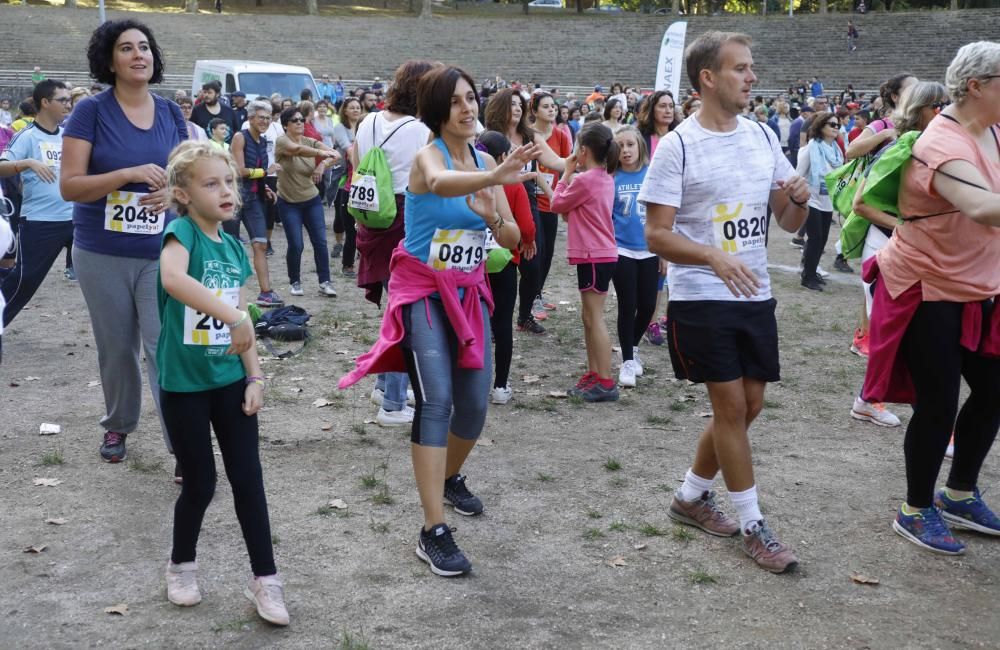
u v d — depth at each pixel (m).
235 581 3.80
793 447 5.53
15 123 13.62
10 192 9.42
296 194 9.19
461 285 3.98
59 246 6.75
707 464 4.29
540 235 7.91
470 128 3.92
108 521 4.33
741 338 3.97
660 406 6.28
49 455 5.05
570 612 3.61
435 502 3.91
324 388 6.46
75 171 4.49
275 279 10.41
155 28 48.06
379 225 5.62
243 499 3.47
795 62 48.41
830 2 67.06
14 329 7.91
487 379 4.18
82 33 46.44
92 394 6.20
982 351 4.07
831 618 3.60
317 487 4.77
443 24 52.94
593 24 53.31
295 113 8.96
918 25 49.69
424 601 3.67
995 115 3.83
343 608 3.61
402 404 5.74
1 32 45.09
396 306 3.93
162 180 4.54
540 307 8.62
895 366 4.25
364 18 53.03
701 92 3.93
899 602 3.73
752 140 3.97
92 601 3.63
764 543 4.00
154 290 4.68
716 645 3.39
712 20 52.62
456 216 3.89
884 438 5.73
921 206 4.02
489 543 4.20
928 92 4.92
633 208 6.51
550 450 5.39
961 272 3.98
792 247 13.47
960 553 4.14
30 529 4.23
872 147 6.63
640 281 6.75
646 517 4.50
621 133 6.41
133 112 4.64
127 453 5.14
